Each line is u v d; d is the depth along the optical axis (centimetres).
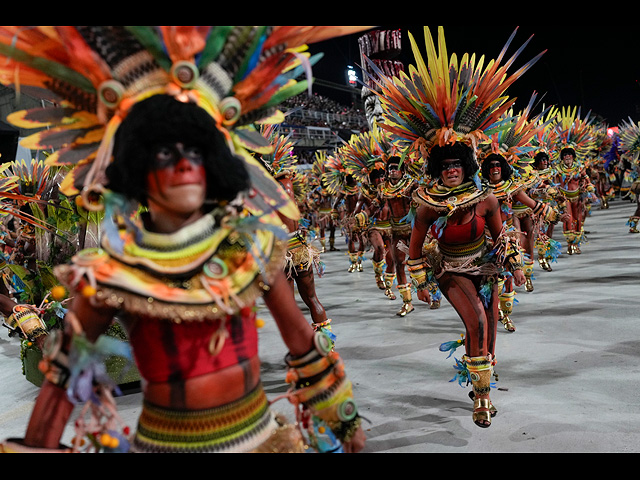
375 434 331
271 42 156
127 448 146
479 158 572
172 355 142
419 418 350
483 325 340
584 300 633
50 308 407
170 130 135
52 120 153
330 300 797
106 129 146
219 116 150
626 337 484
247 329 154
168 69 144
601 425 320
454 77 358
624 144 1506
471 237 355
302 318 169
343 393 171
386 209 807
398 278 652
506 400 369
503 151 593
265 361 499
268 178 167
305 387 171
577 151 1042
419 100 364
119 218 140
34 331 404
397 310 688
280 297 162
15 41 131
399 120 382
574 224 1007
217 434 146
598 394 366
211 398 146
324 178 1271
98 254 137
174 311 135
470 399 376
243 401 151
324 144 2880
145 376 146
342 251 1534
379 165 816
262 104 164
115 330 403
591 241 1142
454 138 354
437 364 456
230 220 147
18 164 514
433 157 361
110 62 142
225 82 151
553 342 487
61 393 138
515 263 373
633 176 1482
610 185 2111
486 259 356
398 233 645
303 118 3050
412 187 630
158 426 145
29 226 636
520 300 665
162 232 147
